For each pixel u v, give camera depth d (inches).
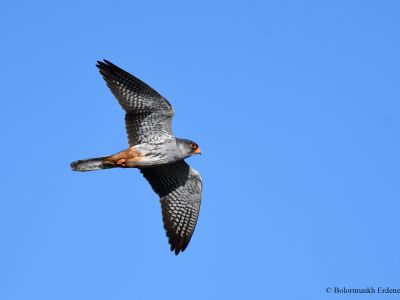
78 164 730.2
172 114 727.7
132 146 732.7
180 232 786.2
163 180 791.1
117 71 724.7
